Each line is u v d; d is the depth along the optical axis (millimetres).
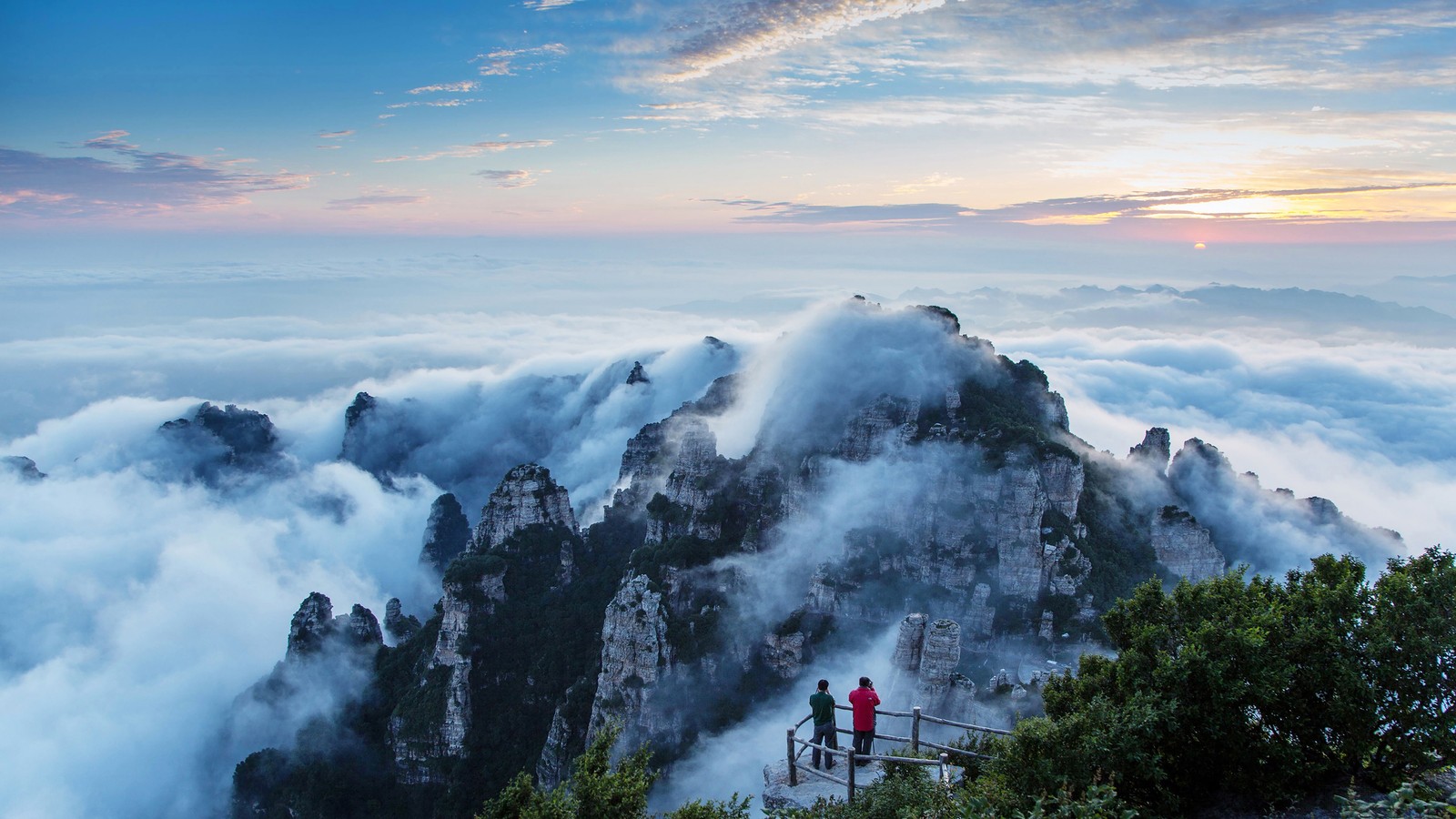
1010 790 27344
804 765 34188
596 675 91688
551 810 29047
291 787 95750
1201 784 29312
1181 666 28797
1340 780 28281
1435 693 27469
